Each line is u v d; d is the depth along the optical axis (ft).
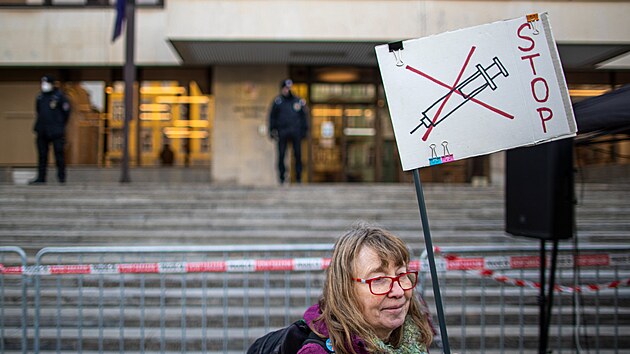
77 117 48.96
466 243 25.52
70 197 31.50
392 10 41.55
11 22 47.78
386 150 50.34
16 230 27.14
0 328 18.63
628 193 31.96
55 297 20.02
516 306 19.92
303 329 6.24
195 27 40.96
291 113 39.04
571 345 17.95
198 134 49.65
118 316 18.97
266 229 27.45
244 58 46.70
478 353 17.70
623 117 10.62
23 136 48.93
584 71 48.21
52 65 48.01
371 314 6.20
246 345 17.25
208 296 20.16
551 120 8.07
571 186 13.52
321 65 49.57
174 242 25.94
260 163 48.75
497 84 8.15
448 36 8.24
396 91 8.20
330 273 6.34
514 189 14.40
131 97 38.37
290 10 41.32
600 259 16.14
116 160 49.08
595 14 41.04
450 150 8.08
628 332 18.11
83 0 48.06
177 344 17.72
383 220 28.48
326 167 50.19
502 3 41.32
